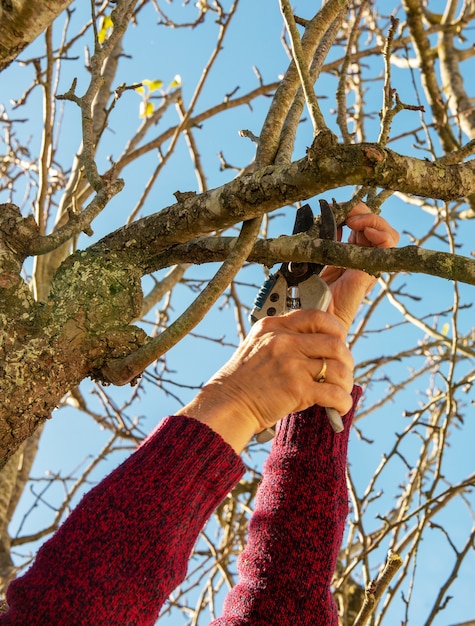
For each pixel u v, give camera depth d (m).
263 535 1.45
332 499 1.47
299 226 1.55
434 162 1.25
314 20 1.71
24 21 1.46
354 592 3.27
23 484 3.47
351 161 1.20
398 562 2.01
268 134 1.54
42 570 1.03
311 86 1.38
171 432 1.17
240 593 1.40
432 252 1.28
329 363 1.27
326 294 1.44
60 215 3.28
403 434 2.85
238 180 1.36
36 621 0.99
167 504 1.10
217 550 3.20
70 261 1.49
